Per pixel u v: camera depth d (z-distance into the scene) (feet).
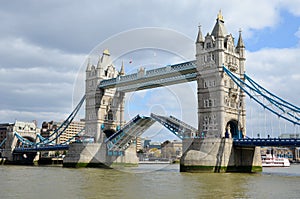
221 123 230.27
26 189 120.98
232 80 239.50
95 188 121.90
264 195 109.81
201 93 242.58
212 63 238.89
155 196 102.47
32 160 428.97
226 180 157.38
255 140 217.97
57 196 102.78
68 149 320.50
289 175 199.82
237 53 255.70
